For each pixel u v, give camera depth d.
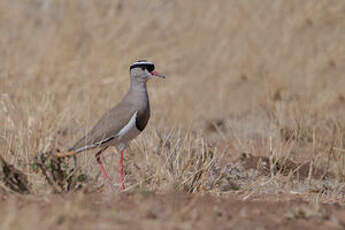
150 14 40.34
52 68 32.22
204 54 37.56
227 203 15.02
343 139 24.70
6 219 12.06
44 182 16.47
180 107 30.45
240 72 35.34
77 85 31.34
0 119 23.19
